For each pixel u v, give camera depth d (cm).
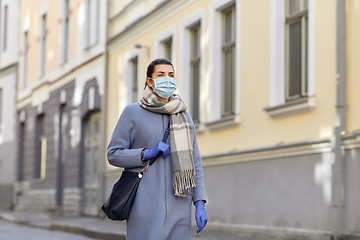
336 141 752
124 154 349
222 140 1102
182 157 346
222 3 1123
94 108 1791
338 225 748
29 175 2405
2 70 2795
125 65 1605
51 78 2212
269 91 945
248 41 1016
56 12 2198
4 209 2602
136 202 347
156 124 354
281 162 896
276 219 902
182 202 352
